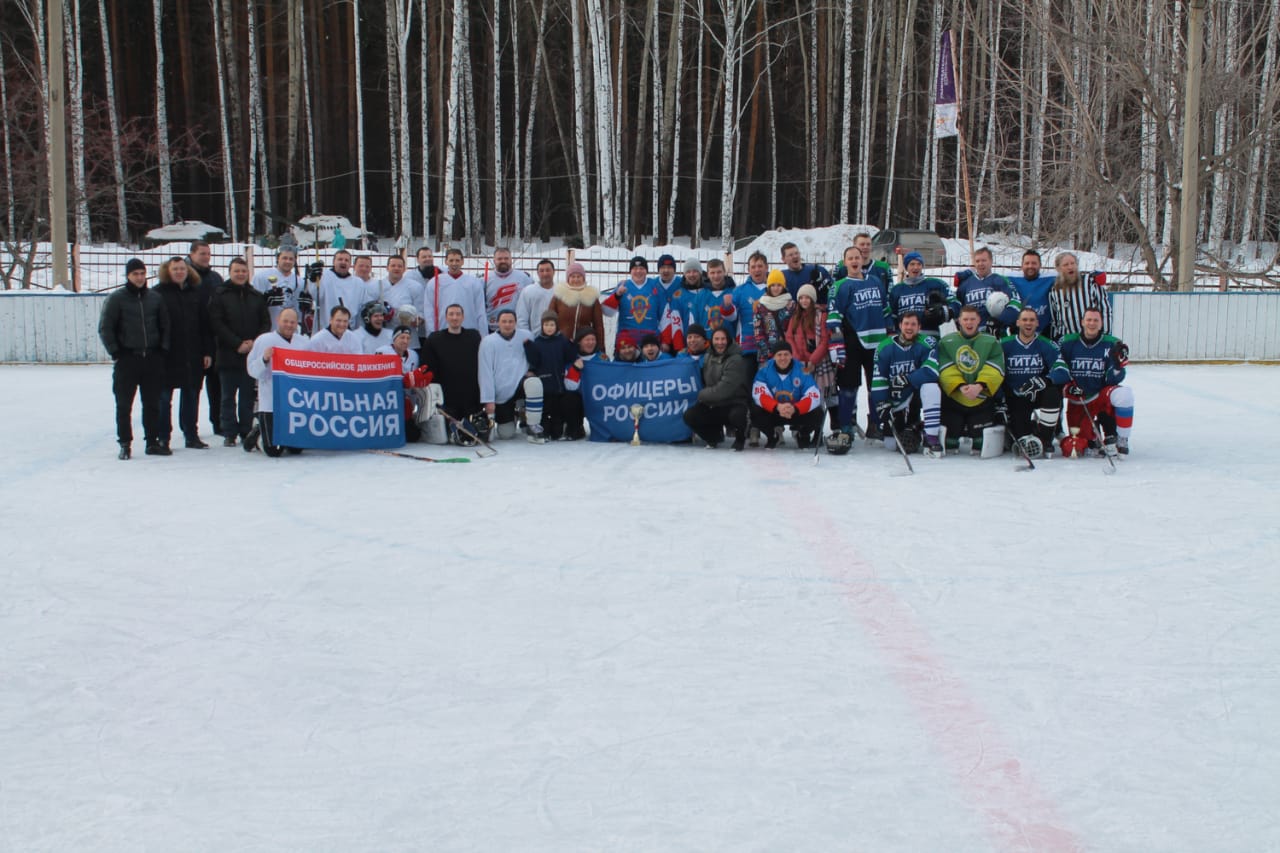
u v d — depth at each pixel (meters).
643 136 36.22
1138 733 4.00
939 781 3.64
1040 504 7.79
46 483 8.62
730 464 9.51
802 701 4.29
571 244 36.91
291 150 35.25
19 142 33.84
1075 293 9.69
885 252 29.77
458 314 10.54
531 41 40.75
